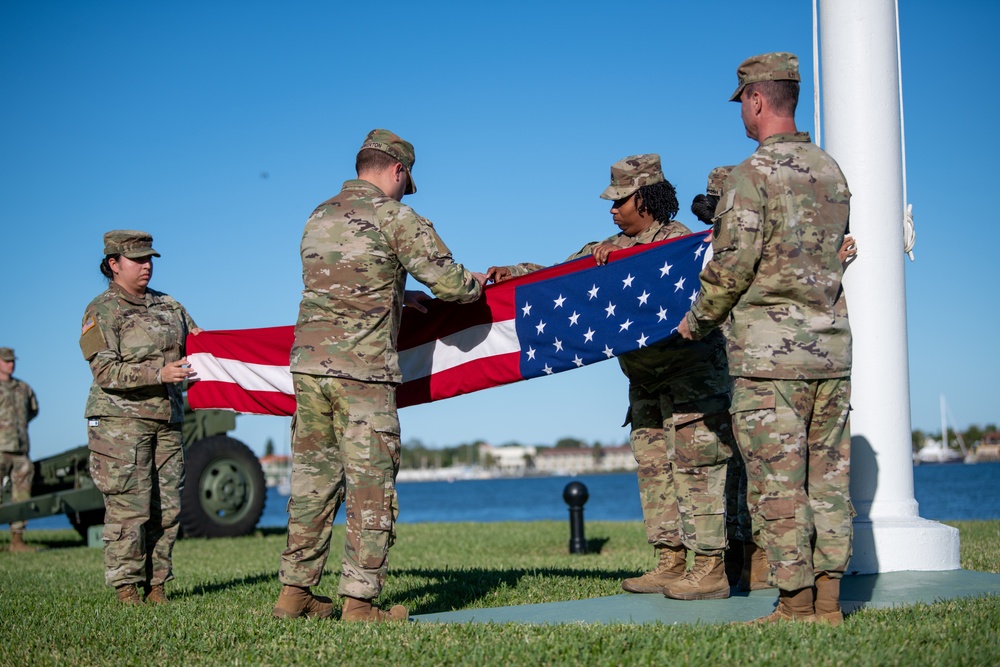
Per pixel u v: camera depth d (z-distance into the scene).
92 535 14.50
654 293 5.34
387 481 4.93
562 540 13.12
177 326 6.46
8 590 7.66
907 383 6.36
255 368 6.50
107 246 6.31
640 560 9.93
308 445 5.07
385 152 5.13
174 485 6.45
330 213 5.02
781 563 4.36
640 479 5.77
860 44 6.36
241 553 11.67
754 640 4.04
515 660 3.98
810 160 4.51
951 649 3.82
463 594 6.49
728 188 4.45
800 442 4.36
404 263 4.93
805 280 4.38
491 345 5.86
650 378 5.56
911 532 6.04
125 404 6.16
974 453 133.88
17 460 14.34
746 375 4.41
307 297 4.96
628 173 5.68
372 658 4.15
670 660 3.84
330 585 7.30
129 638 4.96
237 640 4.77
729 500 5.84
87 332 6.16
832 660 3.74
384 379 4.91
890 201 6.32
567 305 5.63
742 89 4.67
